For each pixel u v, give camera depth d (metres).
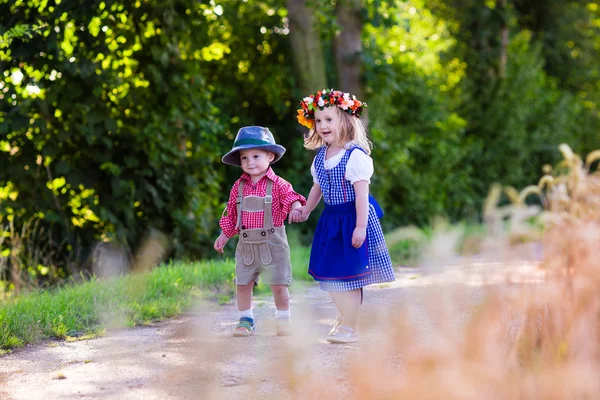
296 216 5.29
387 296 6.56
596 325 2.52
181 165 11.06
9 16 9.64
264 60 15.67
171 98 10.85
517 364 2.39
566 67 28.72
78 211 10.30
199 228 11.29
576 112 24.33
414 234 2.57
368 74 15.16
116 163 10.52
